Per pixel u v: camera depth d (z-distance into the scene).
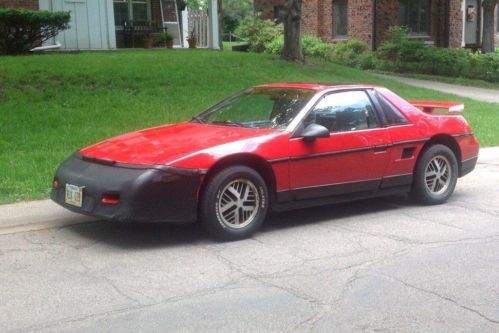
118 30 22.25
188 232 6.81
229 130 6.95
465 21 31.33
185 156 6.22
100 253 6.12
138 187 5.99
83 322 4.59
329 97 7.29
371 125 7.49
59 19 16.91
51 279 5.43
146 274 5.55
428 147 8.04
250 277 5.50
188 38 23.61
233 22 64.31
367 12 28.52
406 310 4.83
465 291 5.21
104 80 14.05
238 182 6.48
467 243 6.53
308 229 7.01
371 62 26.28
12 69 13.78
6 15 15.98
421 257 6.06
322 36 31.22
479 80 24.09
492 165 11.02
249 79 15.88
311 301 4.98
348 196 7.37
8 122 11.07
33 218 7.12
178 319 4.64
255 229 6.64
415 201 8.18
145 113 12.32
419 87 20.12
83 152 6.85
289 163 6.75
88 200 6.22
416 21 29.66
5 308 4.83
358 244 6.47
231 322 4.59
